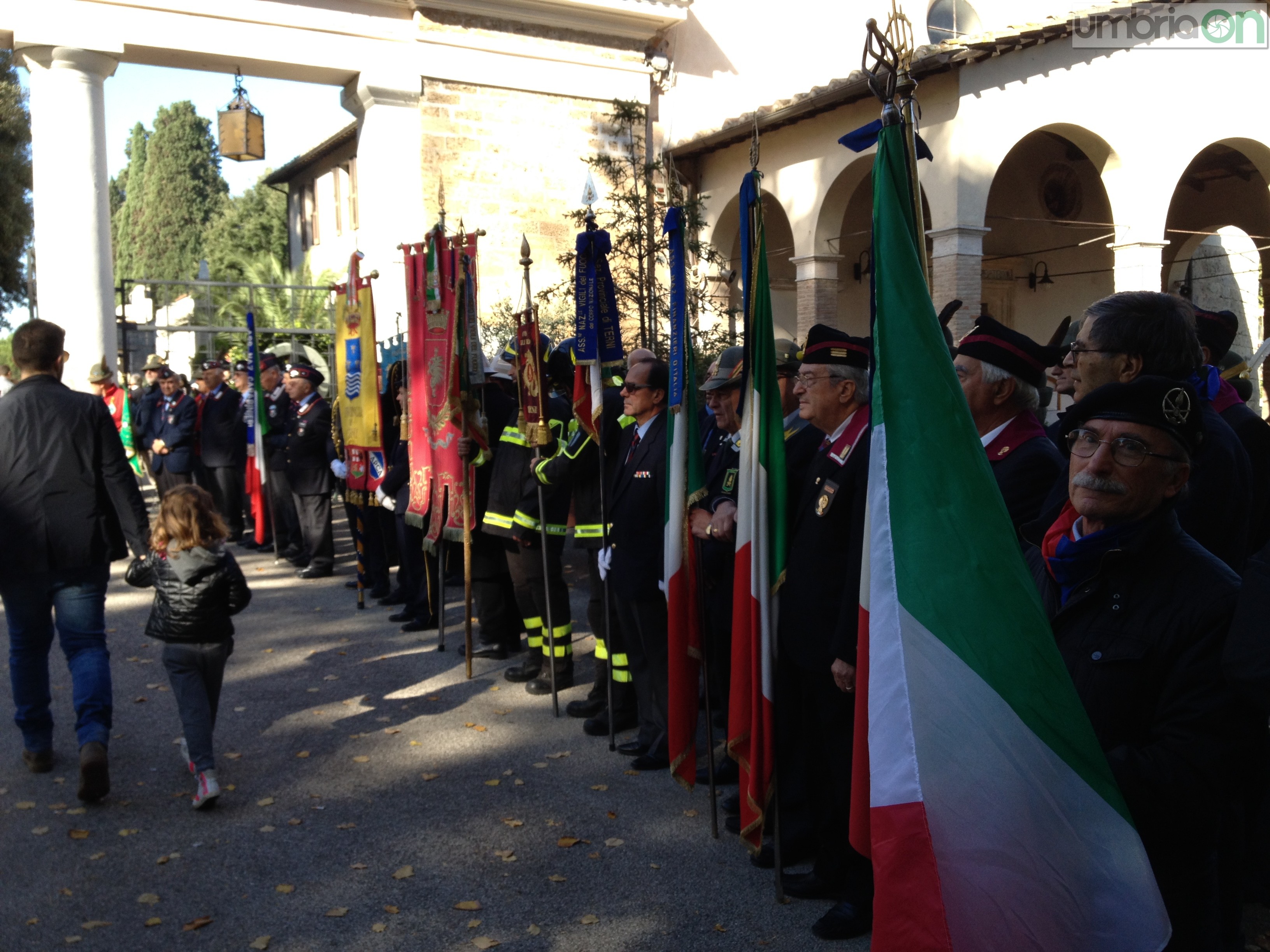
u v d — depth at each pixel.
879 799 2.21
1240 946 2.63
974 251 13.28
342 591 9.71
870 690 2.34
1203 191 18.25
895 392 2.52
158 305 33.62
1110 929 2.01
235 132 13.12
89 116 12.51
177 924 3.80
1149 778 2.02
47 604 5.21
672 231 4.68
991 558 2.30
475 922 3.76
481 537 7.13
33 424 5.01
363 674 6.95
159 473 12.44
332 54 13.52
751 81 17.20
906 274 2.62
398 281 13.95
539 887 4.02
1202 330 3.69
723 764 5.07
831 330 3.82
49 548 5.00
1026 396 3.48
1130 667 2.12
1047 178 17.66
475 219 14.45
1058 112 13.20
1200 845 2.13
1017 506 3.32
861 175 14.68
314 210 29.95
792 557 3.89
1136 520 2.18
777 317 18.06
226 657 4.99
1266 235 17.44
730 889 3.98
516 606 7.52
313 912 3.86
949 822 2.11
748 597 3.94
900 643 2.31
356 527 8.91
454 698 6.42
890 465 2.47
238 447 12.23
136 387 17.36
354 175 26.86
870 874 3.62
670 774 5.11
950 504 2.37
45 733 5.30
